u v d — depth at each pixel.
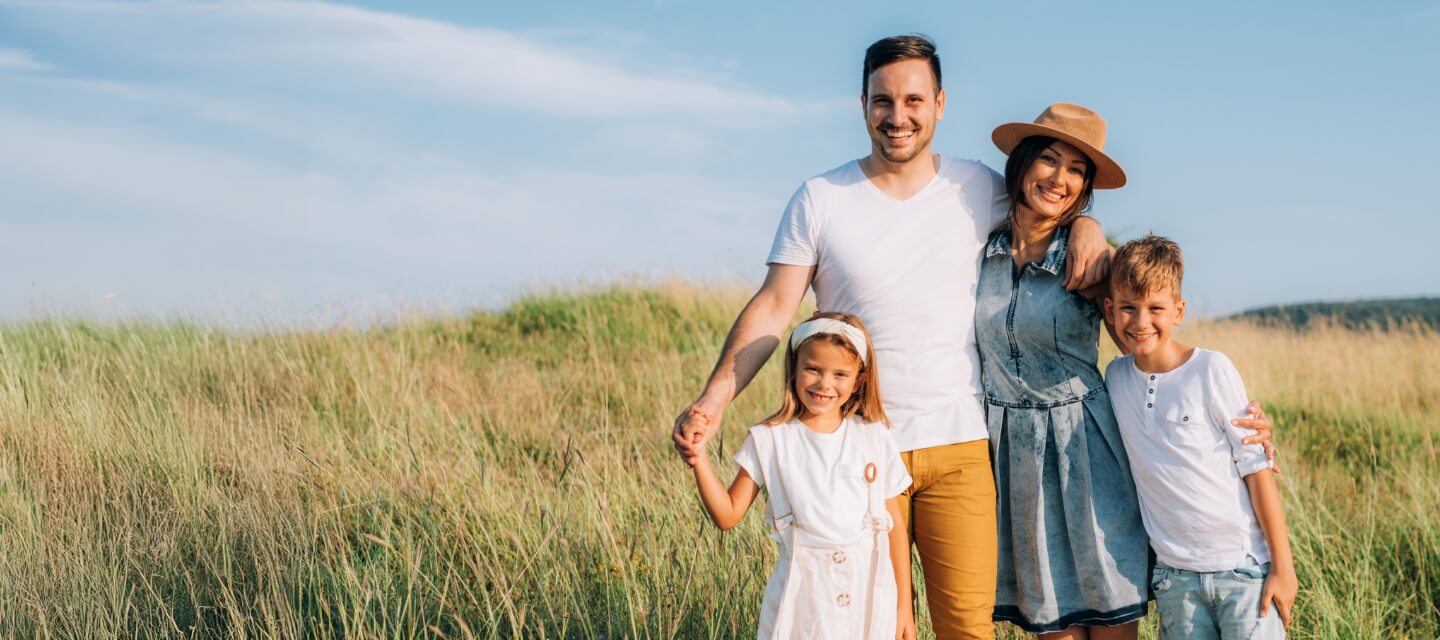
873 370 2.97
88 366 7.91
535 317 11.78
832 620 2.86
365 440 6.40
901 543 3.00
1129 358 3.22
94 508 5.23
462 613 4.00
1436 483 6.19
